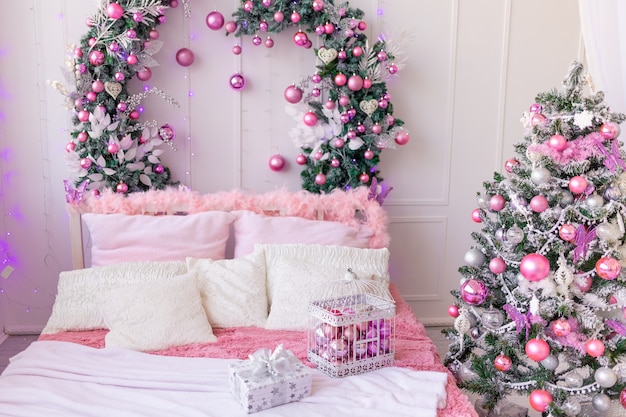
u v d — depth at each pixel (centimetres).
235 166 356
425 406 195
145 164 335
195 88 346
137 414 189
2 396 199
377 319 228
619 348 217
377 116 332
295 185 362
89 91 316
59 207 348
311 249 294
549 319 223
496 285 237
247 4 320
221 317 271
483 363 236
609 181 212
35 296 355
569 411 213
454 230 379
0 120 337
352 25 326
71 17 332
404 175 370
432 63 361
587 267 223
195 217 305
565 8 364
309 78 334
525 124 230
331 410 193
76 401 195
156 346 244
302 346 248
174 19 338
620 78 263
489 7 359
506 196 229
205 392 207
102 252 296
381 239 323
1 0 327
